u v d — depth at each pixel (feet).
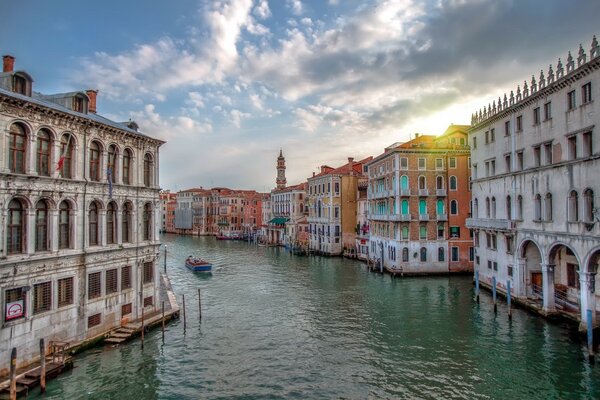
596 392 52.65
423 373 59.52
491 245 108.37
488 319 84.64
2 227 51.65
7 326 52.03
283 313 93.45
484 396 52.42
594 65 67.92
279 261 189.98
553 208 79.77
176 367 61.82
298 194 267.18
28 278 55.01
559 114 78.43
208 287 126.72
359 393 53.93
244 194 387.34
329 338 75.41
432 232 138.62
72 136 62.90
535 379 56.65
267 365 63.16
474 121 116.16
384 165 152.25
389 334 77.05
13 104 52.85
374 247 165.27
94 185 66.59
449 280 129.59
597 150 67.92
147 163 82.69
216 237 355.97
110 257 70.23
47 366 54.65
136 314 76.95
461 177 140.26
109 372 58.65
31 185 55.42
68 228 62.64
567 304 83.05
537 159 86.48
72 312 62.13
